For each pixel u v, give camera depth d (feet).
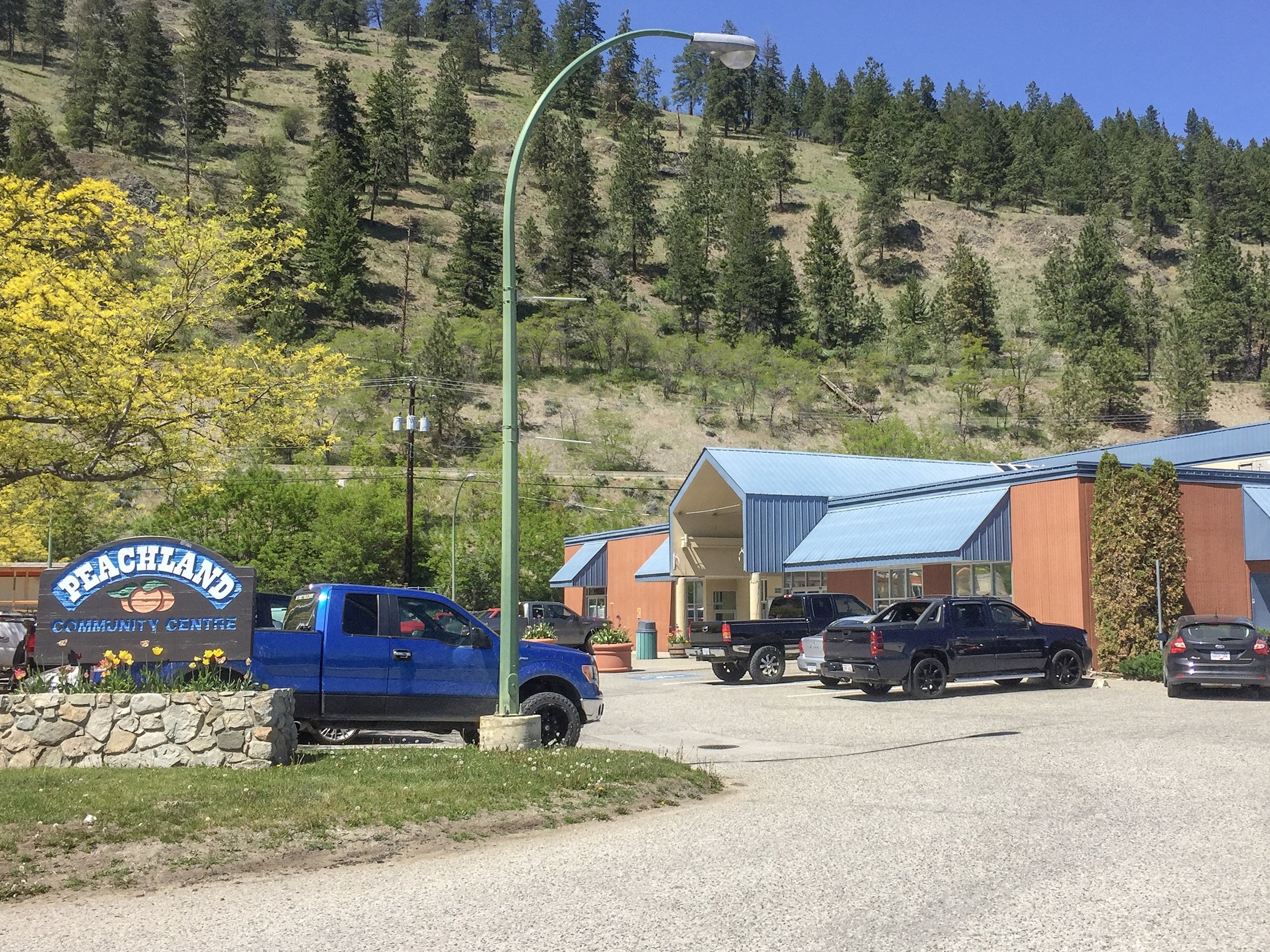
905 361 494.59
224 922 20.20
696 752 45.34
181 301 62.64
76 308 55.57
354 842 26.48
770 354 448.65
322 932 19.42
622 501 277.44
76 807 26.86
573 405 382.22
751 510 105.91
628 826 29.66
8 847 24.18
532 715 39.68
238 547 177.68
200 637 35.68
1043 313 563.89
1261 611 85.71
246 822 26.78
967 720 53.62
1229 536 85.40
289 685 39.04
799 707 63.05
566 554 177.17
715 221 653.71
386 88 609.01
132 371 57.57
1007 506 86.58
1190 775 35.68
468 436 334.44
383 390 327.67
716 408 403.95
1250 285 547.90
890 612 69.77
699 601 135.74
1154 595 77.82
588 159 634.02
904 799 32.71
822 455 118.93
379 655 40.45
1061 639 69.97
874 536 96.37
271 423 63.41
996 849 25.49
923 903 20.79
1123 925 19.03
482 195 604.90
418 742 48.03
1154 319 546.26
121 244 61.77
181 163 530.68
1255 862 23.66
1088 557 80.28
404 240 545.03
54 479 63.52
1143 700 61.57
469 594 195.11
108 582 35.53
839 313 536.83
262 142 520.83
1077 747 43.04
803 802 32.73
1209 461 147.43
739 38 40.52
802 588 111.45
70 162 453.17
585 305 445.37
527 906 21.04
